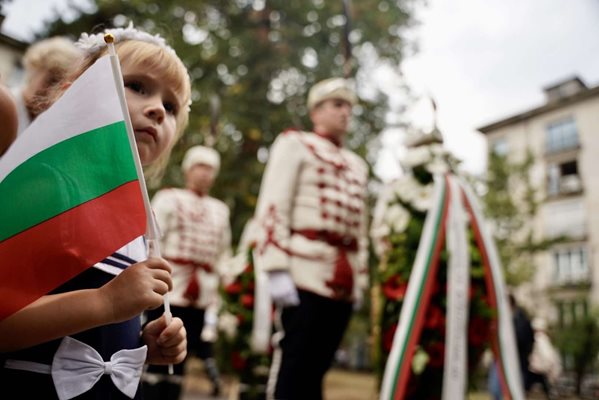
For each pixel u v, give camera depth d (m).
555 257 20.89
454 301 2.74
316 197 2.95
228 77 12.15
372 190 7.62
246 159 11.48
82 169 1.20
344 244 2.94
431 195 3.06
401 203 3.11
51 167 1.17
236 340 4.53
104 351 1.24
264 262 2.83
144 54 1.44
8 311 1.05
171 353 1.40
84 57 1.50
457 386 2.63
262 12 12.93
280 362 2.82
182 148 8.33
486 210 13.81
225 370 4.77
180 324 1.40
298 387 2.74
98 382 1.22
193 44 10.91
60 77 1.69
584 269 19.95
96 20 9.94
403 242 3.01
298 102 12.52
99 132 1.24
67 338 1.17
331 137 3.26
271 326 4.32
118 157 1.24
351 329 12.56
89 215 1.16
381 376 2.97
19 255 1.08
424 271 2.80
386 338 2.96
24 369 1.13
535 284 21.19
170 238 4.27
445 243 2.89
